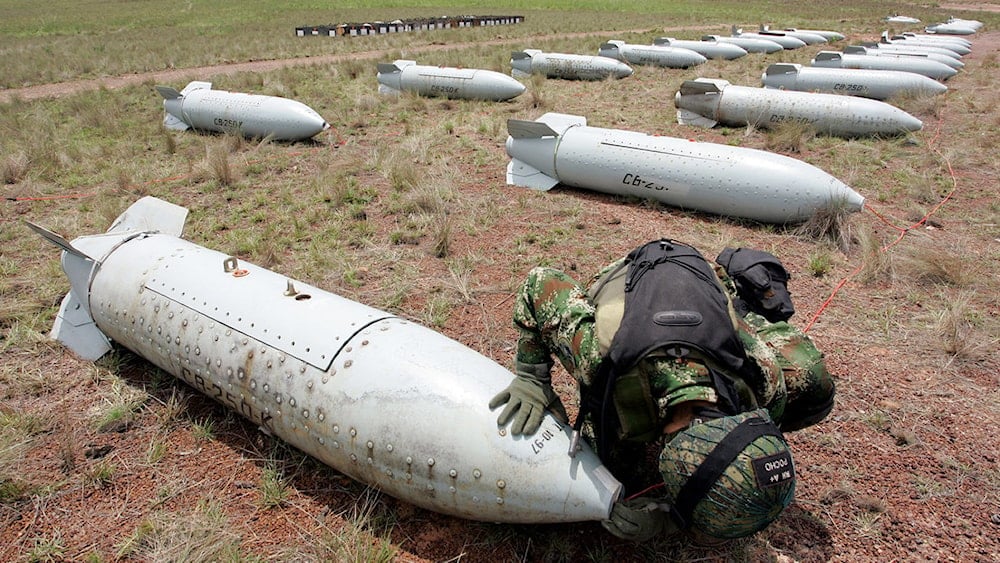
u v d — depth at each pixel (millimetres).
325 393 2207
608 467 2121
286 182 5992
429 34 21156
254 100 7523
